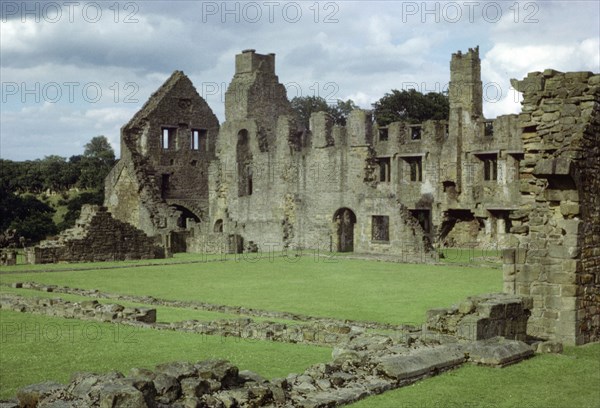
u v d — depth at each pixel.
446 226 84.50
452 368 19.95
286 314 32.88
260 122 90.94
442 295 39.78
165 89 98.56
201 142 101.62
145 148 96.25
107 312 30.28
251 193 87.62
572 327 26.47
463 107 83.12
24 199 119.56
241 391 15.91
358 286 44.50
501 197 79.44
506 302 23.75
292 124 80.88
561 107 27.56
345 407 16.31
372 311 33.94
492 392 17.98
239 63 91.81
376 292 41.38
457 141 83.00
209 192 90.00
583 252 26.89
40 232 109.31
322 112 76.94
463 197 82.94
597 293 27.67
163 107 97.94
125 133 95.00
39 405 14.55
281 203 81.06
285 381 17.19
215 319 30.56
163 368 16.34
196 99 100.81
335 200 75.69
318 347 23.70
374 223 73.56
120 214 90.62
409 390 17.83
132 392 14.16
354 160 74.31
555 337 26.77
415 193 86.50
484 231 81.81
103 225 68.00
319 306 35.75
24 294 40.72
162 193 97.94
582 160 27.08
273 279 49.12
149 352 22.88
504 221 80.38
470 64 82.81
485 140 81.12
